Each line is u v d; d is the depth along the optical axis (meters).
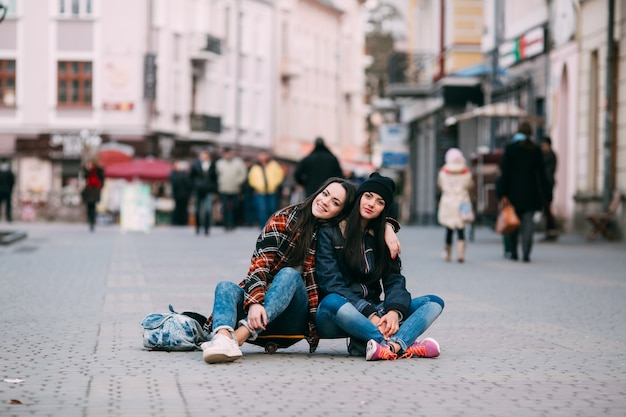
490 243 27.78
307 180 24.42
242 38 76.88
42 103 62.69
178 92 67.31
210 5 71.12
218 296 8.46
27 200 55.19
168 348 8.85
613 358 8.80
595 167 30.52
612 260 20.84
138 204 35.53
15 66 62.91
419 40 56.53
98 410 6.45
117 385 7.29
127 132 62.31
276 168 33.22
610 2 28.12
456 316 11.73
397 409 6.62
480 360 8.62
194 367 8.07
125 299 13.14
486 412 6.56
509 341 9.79
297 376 7.75
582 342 9.75
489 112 30.34
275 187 33.31
